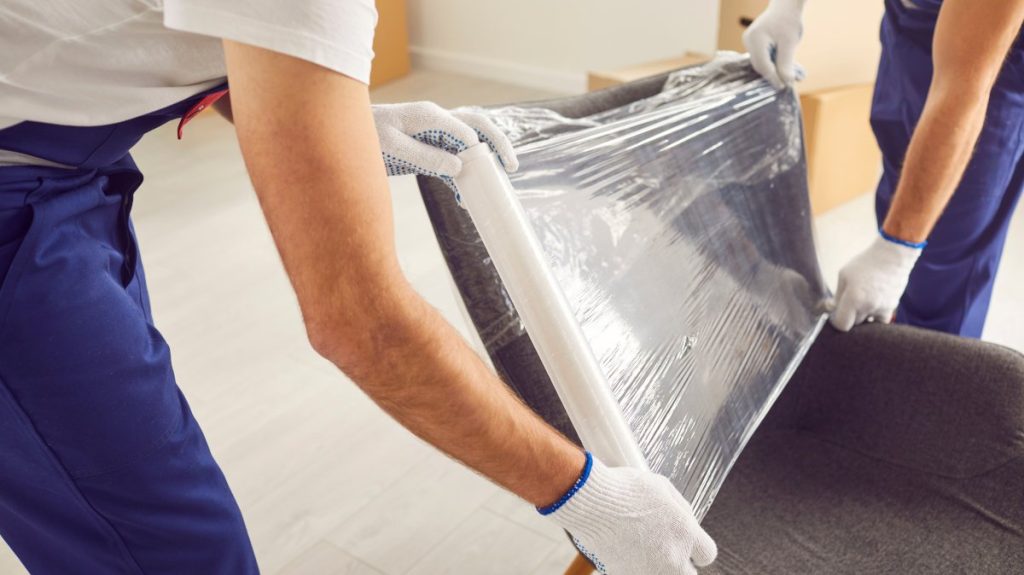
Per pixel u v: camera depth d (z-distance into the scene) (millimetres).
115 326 762
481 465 674
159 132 3592
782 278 1182
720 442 969
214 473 887
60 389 741
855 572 1019
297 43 516
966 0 1093
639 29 3689
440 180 748
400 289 591
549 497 699
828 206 2742
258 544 1528
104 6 674
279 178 542
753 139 1172
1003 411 1073
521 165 808
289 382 1962
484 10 4168
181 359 2049
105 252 775
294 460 1729
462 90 4141
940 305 1621
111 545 843
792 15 1188
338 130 537
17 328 712
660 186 967
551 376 727
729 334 1030
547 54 4055
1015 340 2053
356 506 1610
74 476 788
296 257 563
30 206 714
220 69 729
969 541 1041
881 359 1174
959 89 1128
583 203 855
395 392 618
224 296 2316
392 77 4312
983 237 1527
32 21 661
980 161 1434
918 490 1117
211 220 2773
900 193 1206
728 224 1081
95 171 773
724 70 1236
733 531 1082
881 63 1629
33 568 912
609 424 735
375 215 563
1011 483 1060
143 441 799
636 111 1096
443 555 1496
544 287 702
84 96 696
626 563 737
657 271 928
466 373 636
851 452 1189
